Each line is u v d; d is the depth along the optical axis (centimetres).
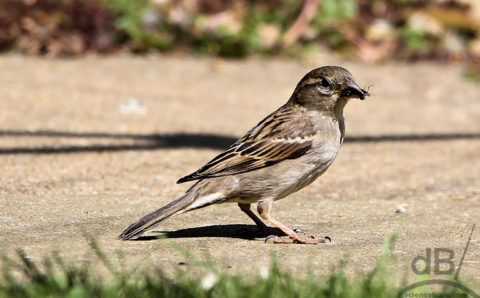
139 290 628
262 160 846
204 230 889
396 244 839
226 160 838
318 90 873
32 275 652
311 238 843
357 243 843
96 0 2262
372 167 1292
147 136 1425
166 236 854
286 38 2325
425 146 1468
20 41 2153
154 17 2259
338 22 2394
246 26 2312
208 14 2319
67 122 1485
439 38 2450
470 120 1727
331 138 875
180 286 636
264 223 938
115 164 1209
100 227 873
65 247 780
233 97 1816
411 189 1148
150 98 1747
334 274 672
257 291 631
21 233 833
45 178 1104
